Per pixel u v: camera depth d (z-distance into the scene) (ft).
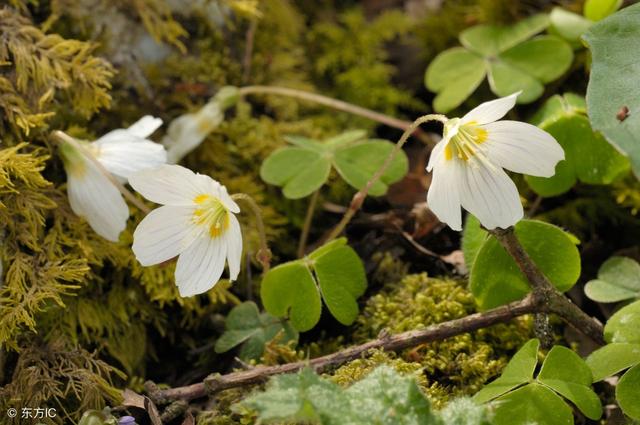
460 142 0.93
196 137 1.07
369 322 1.01
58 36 1.03
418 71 1.21
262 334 1.00
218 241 0.95
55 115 1.03
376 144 1.06
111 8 1.09
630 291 0.99
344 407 0.87
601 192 1.08
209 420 0.95
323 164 1.05
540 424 0.91
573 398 0.91
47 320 0.98
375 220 1.08
